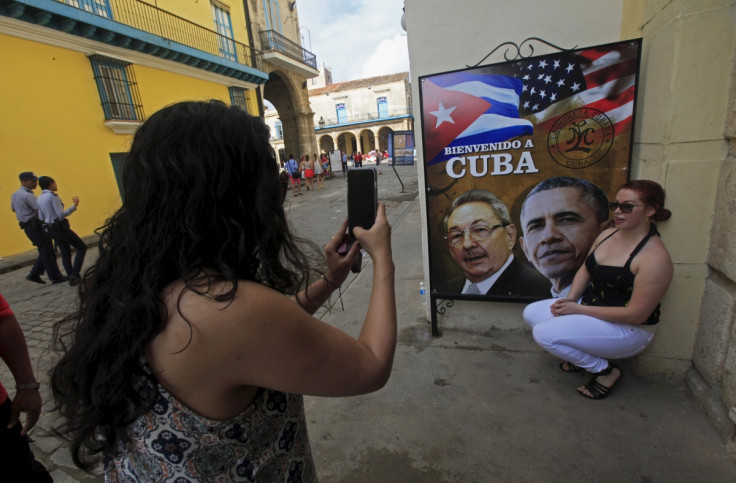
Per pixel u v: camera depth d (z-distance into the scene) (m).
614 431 1.98
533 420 2.11
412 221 7.52
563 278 2.58
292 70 20.39
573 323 2.10
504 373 2.51
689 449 1.84
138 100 11.13
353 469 1.92
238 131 0.71
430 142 2.67
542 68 2.34
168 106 0.75
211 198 0.67
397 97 42.91
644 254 1.92
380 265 0.92
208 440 0.68
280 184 0.79
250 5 17.03
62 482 2.04
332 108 44.84
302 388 0.68
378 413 2.27
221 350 0.62
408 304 3.60
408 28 2.62
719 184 1.90
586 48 2.24
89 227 9.90
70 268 6.00
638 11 2.20
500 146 2.53
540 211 2.55
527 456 1.90
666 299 2.16
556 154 2.44
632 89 2.22
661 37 1.99
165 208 0.66
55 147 9.13
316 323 0.70
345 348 0.73
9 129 8.28
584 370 2.44
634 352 2.10
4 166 8.18
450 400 2.32
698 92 1.84
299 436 0.86
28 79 8.60
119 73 10.59
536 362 2.59
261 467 0.75
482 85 2.47
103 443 0.76
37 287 5.90
